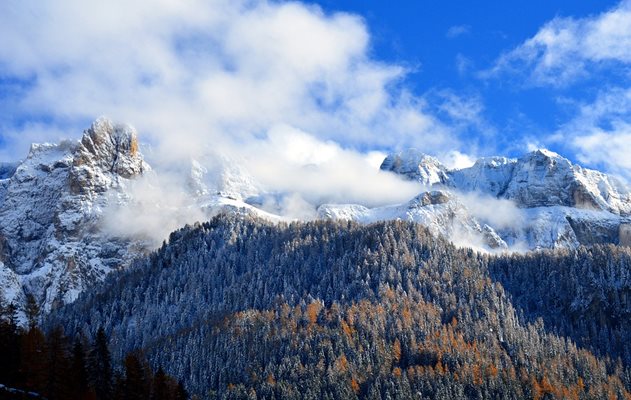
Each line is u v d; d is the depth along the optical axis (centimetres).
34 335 18225
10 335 18075
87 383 17675
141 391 18325
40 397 16388
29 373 16888
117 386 18275
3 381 16725
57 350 18350
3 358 17088
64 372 17088
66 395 16750
